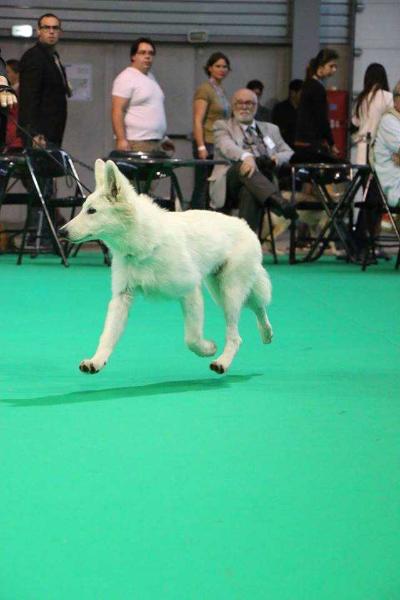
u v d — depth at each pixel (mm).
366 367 6773
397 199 12781
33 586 3148
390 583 3188
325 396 5848
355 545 3486
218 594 3102
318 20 19500
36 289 10609
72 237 5773
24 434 4906
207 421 5211
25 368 6582
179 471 4309
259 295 6656
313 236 15609
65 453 4570
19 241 16797
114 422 5160
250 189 12961
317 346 7570
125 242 5812
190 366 6703
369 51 19859
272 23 19672
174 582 3180
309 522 3699
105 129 19562
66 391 5891
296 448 4711
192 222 6172
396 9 19766
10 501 3895
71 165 12828
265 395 5848
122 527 3627
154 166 12508
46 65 13609
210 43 19641
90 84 19453
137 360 6887
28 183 13156
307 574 3246
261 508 3846
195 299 6145
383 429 5098
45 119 13688
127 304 6004
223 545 3473
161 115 13859
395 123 12711
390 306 9836
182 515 3756
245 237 6473
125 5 19297
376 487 4125
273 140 13688
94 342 7578
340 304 9922
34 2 19016
